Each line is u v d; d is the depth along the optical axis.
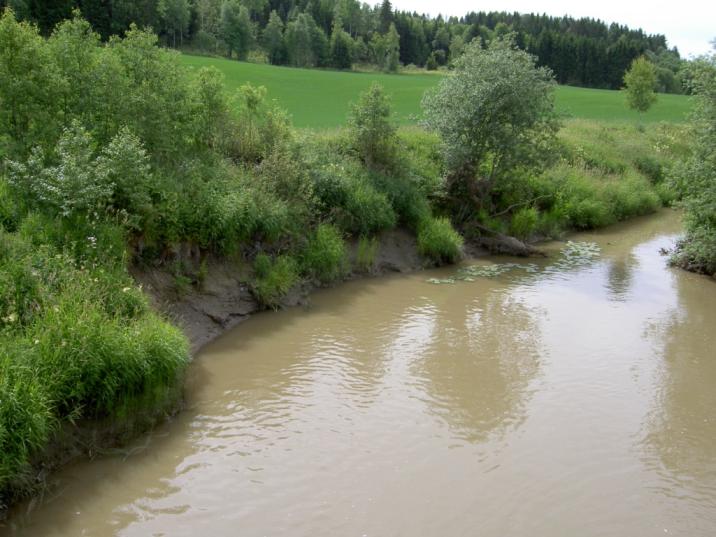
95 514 6.14
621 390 9.50
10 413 6.11
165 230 10.71
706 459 7.70
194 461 7.13
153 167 11.77
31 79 10.49
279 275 12.62
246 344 10.63
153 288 10.33
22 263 8.00
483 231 18.83
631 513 6.56
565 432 8.20
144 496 6.46
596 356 10.79
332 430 7.96
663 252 18.95
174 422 7.97
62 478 6.55
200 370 9.51
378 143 17.89
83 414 7.09
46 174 9.30
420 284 14.84
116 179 10.09
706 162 15.97
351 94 49.25
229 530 6.00
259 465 7.11
